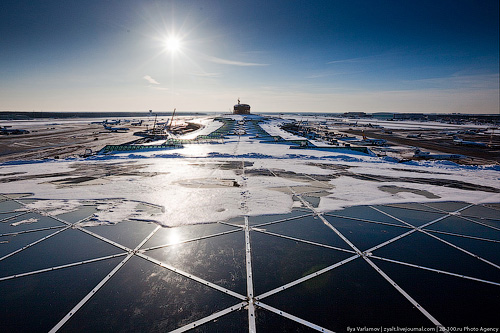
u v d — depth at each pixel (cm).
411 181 1175
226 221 677
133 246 537
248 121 7769
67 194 915
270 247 536
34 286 399
